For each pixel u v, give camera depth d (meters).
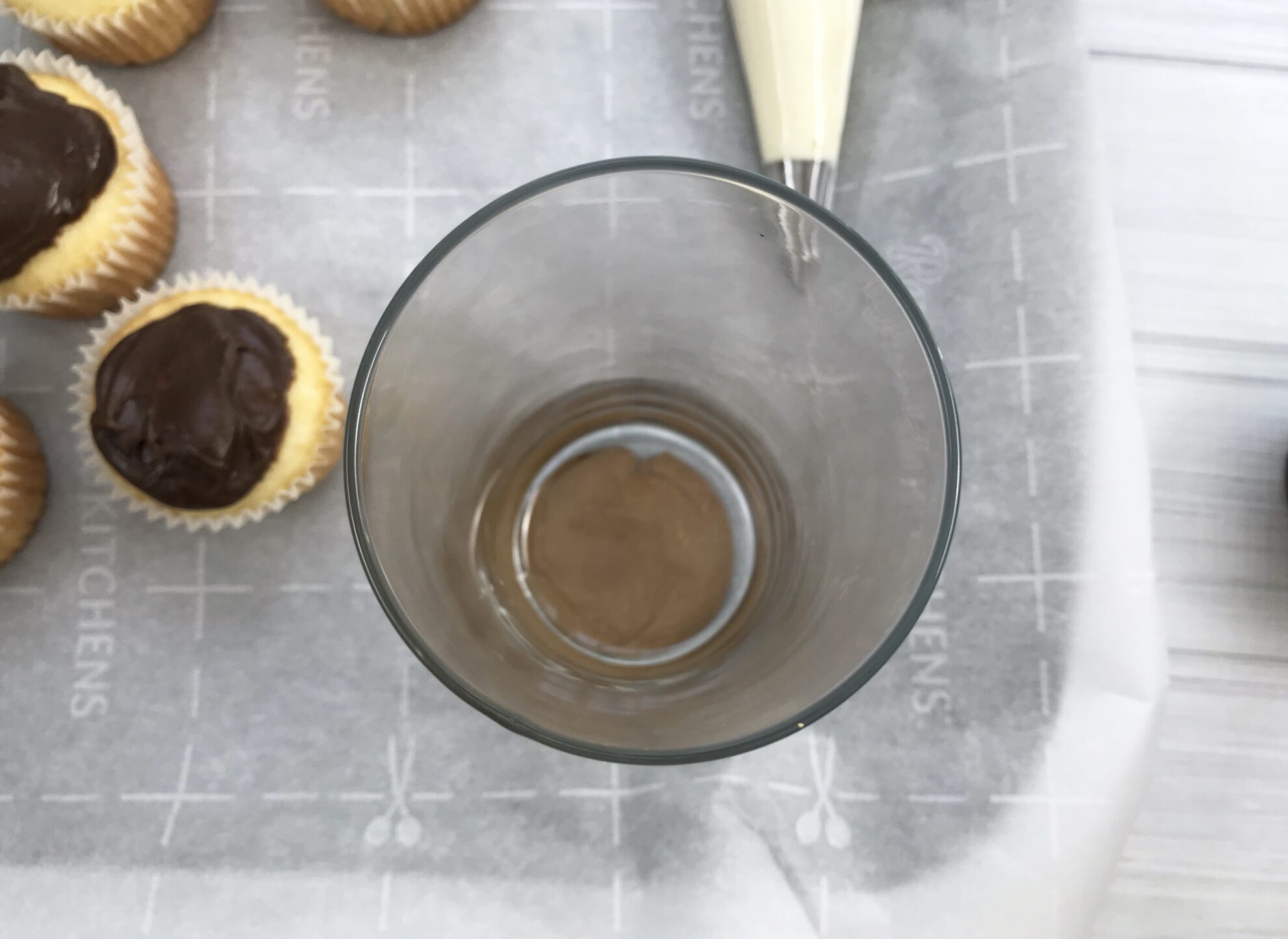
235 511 0.33
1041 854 0.32
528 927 0.32
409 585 0.27
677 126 0.35
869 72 0.35
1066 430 0.33
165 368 0.32
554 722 0.27
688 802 0.33
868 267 0.27
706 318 0.31
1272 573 0.34
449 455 0.31
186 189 0.35
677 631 0.31
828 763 0.33
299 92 0.35
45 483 0.34
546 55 0.35
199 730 0.33
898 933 0.32
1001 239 0.34
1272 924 0.33
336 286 0.35
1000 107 0.34
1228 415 0.35
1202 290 0.35
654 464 0.33
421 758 0.33
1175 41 0.35
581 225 0.29
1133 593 0.33
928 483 0.27
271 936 0.32
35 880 0.32
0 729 0.33
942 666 0.33
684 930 0.32
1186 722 0.34
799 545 0.31
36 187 0.32
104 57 0.34
